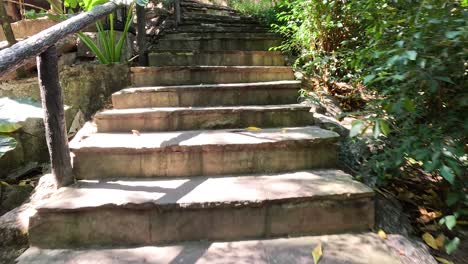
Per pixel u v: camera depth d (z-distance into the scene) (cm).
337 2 266
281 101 255
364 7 185
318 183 165
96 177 178
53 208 142
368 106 173
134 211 147
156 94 241
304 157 187
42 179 186
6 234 148
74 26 167
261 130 210
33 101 247
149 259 134
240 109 220
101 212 146
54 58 158
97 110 264
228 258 134
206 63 317
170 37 387
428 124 147
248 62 322
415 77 127
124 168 179
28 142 216
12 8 401
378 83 171
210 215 149
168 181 173
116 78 276
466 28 115
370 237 148
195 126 219
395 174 175
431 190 182
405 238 147
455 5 127
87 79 263
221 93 246
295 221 152
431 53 130
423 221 163
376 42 157
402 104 131
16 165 210
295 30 316
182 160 180
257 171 184
